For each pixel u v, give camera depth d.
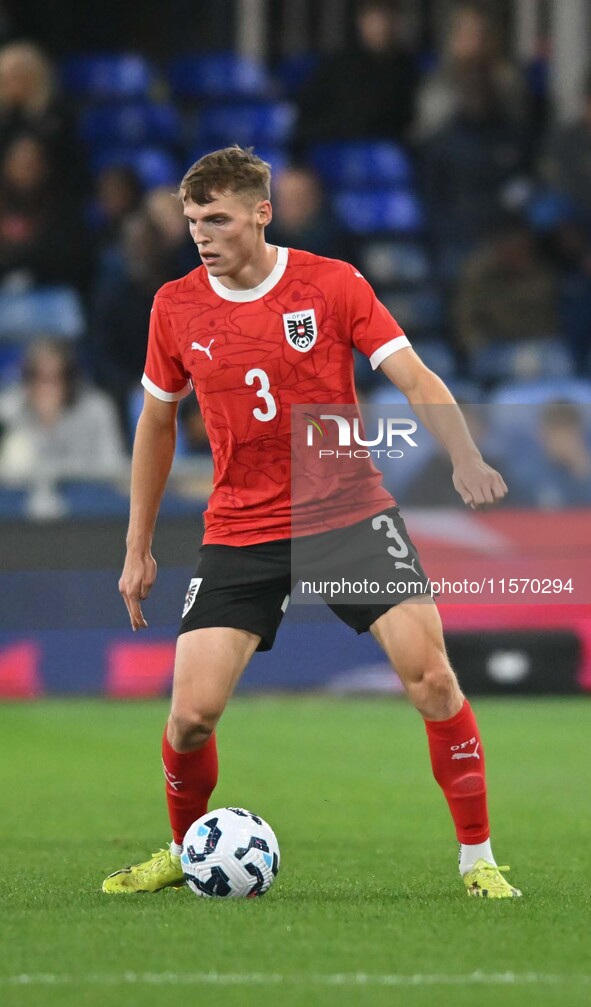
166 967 14.04
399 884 19.09
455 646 41.75
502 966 14.13
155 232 52.91
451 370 56.62
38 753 32.97
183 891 18.44
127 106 66.56
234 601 17.50
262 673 42.22
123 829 24.34
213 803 27.02
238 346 17.33
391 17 64.94
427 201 62.25
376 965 14.13
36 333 56.34
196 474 42.06
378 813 26.08
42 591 41.97
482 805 17.77
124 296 52.28
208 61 69.00
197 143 66.75
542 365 54.09
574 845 22.89
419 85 66.06
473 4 68.06
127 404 52.00
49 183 58.09
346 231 60.09
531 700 41.66
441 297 61.19
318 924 15.96
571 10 66.56
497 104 62.12
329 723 37.44
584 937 15.38
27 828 24.42
